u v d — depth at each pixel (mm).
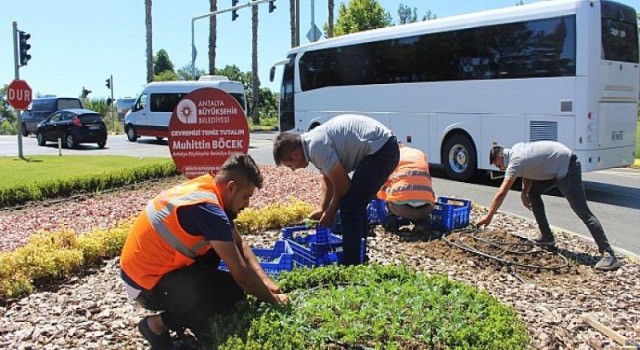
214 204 3672
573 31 12055
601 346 4395
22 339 4293
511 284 5922
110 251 6551
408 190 7660
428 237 7684
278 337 3180
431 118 15055
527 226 8797
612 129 12453
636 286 5953
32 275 5543
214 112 8305
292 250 5910
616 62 12383
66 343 4223
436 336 3262
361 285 4008
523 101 12992
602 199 12391
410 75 15477
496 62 13484
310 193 11031
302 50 18750
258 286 3605
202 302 3871
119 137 36000
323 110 18094
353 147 5594
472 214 9641
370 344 3227
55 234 6414
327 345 3219
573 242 7852
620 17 12445
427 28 14984
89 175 12594
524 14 12883
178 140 8320
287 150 5535
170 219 3680
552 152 6754
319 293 3799
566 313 5066
